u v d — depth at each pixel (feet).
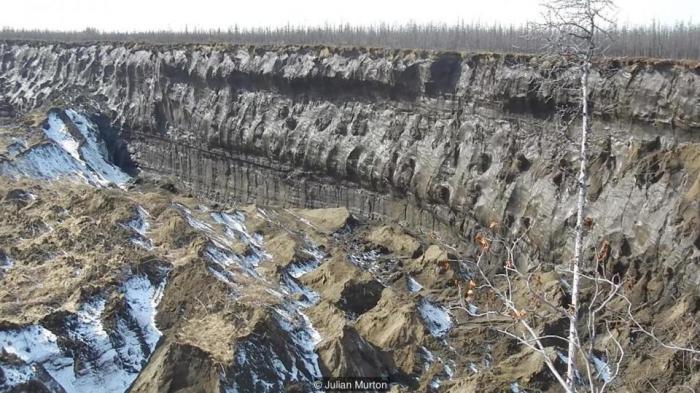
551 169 72.79
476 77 85.87
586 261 64.28
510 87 79.66
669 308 57.67
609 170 67.97
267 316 57.72
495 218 77.05
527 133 78.69
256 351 54.39
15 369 49.62
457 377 57.47
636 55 71.51
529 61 79.15
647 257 60.95
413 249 82.53
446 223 85.81
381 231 88.22
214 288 61.57
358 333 59.21
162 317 60.08
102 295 59.62
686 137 63.93
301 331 60.13
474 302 68.69
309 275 73.46
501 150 80.38
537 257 70.95
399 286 73.72
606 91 69.62
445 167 86.22
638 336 56.39
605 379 52.29
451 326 64.90
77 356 53.52
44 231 75.46
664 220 60.39
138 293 62.18
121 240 70.33
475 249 79.82
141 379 52.85
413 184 89.35
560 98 72.33
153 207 82.64
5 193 85.71
